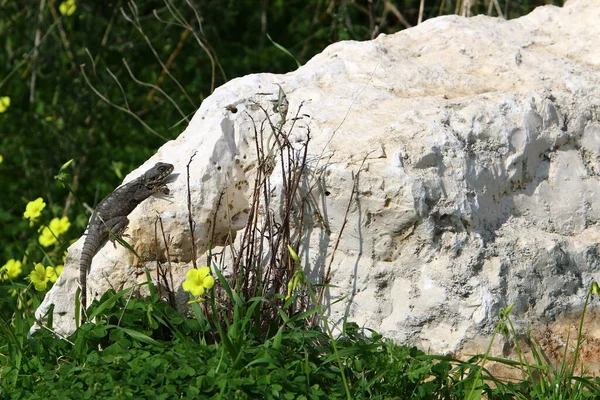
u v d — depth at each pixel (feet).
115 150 49.32
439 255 24.66
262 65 54.34
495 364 24.35
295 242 25.40
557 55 30.07
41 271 26.86
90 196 48.32
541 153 26.91
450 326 24.56
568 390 23.43
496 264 24.73
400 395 22.48
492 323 24.29
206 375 21.03
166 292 25.61
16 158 50.19
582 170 27.27
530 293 24.99
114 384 20.58
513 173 26.16
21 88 54.03
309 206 25.26
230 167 26.27
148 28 53.98
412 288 24.79
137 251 25.89
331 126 26.20
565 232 26.63
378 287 25.00
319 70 28.81
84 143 49.26
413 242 24.70
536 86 27.86
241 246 24.86
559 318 25.30
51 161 48.91
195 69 53.42
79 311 24.89
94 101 50.31
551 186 26.89
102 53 51.49
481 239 24.84
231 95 27.76
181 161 26.68
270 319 24.70
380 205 24.52
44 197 48.55
